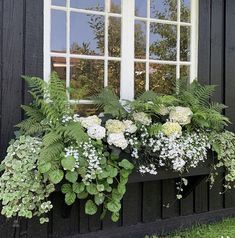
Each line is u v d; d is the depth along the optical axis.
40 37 2.97
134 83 3.37
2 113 2.85
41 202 2.72
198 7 3.61
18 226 2.84
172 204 3.58
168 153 2.96
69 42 3.12
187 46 3.62
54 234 3.05
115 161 2.80
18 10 2.88
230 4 3.80
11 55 2.86
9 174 2.58
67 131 2.61
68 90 2.96
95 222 3.22
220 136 3.37
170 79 3.54
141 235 3.41
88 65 3.21
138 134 2.96
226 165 3.37
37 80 2.77
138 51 3.40
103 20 3.26
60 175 2.54
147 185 3.45
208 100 3.62
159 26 3.48
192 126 3.22
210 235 3.46
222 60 3.77
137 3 3.39
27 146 2.65
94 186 2.68
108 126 2.85
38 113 2.84
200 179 3.41
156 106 3.06
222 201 3.88
